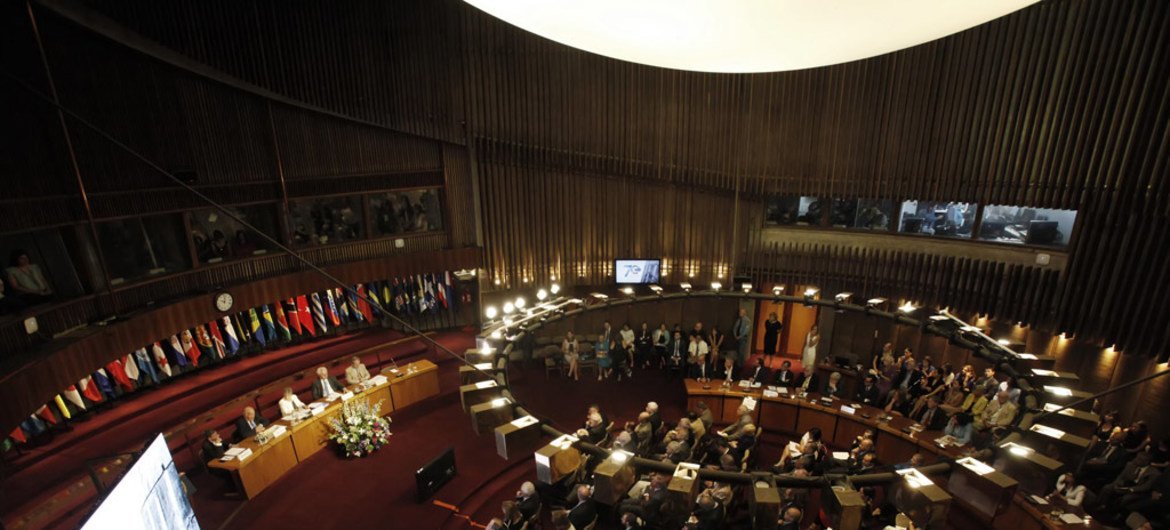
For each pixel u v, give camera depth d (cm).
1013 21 1068
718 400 1164
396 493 910
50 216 831
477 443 1053
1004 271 1181
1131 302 1020
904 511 469
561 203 1476
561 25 378
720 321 1523
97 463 817
